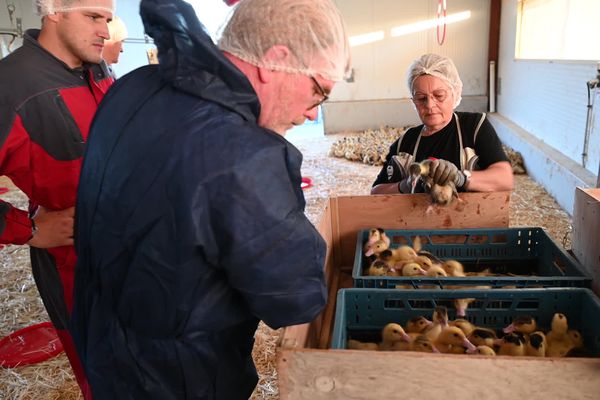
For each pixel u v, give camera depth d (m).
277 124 0.92
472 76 8.33
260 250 0.77
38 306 2.89
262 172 0.76
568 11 4.84
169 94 0.82
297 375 0.89
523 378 0.83
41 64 1.48
